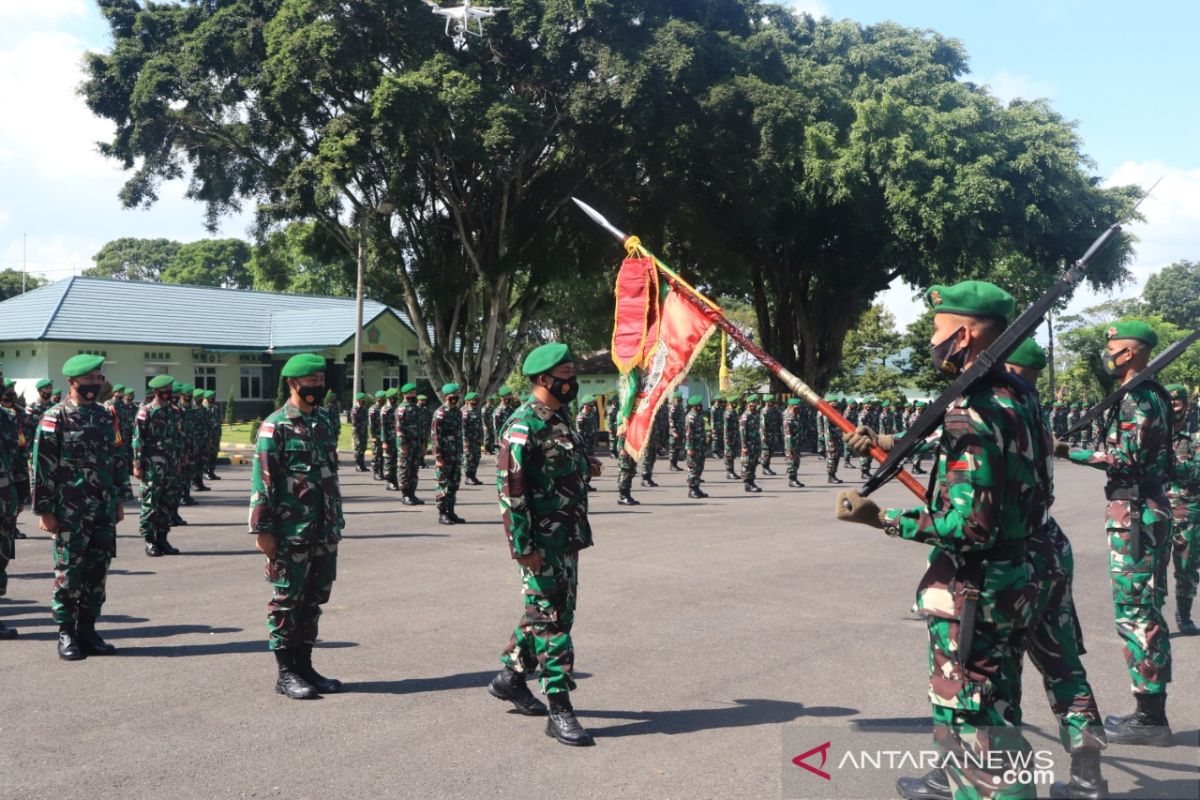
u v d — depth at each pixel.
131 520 15.01
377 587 9.34
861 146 32.72
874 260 34.91
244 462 27.83
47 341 37.62
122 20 29.38
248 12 27.53
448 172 29.67
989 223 33.22
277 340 44.50
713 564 10.69
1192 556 7.35
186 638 7.44
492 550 11.73
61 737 5.25
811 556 11.29
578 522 5.41
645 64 26.55
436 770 4.76
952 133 33.59
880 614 8.15
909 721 5.39
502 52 28.75
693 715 5.55
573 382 5.48
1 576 8.48
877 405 31.84
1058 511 16.30
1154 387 5.36
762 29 34.22
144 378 41.28
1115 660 6.71
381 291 36.28
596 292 36.88
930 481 3.50
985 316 3.58
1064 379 52.91
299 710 5.71
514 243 31.20
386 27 27.08
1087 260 3.46
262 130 28.72
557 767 4.80
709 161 30.64
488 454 29.91
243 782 4.61
